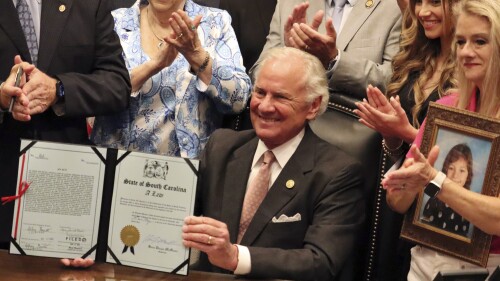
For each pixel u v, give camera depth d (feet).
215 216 11.44
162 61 13.84
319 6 15.28
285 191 11.18
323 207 11.09
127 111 14.10
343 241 10.93
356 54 14.64
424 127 10.42
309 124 13.05
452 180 10.08
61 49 12.76
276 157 11.50
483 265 10.02
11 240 9.98
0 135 12.39
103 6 13.17
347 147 12.92
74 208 9.98
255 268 10.14
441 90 12.76
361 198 11.41
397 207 10.73
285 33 13.37
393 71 13.69
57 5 12.83
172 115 14.23
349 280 12.87
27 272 9.91
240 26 15.85
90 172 9.97
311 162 11.36
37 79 12.03
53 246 10.01
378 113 11.89
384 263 12.90
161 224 9.87
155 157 9.87
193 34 13.53
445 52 13.10
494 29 9.64
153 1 14.57
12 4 12.49
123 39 14.61
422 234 10.57
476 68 9.98
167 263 9.88
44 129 12.64
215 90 13.99
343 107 13.14
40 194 9.96
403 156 12.69
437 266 10.65
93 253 10.05
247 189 11.52
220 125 14.61
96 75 12.94
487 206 9.63
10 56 12.46
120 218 9.97
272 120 11.29
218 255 9.84
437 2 12.94
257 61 14.88
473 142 10.00
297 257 10.46
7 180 12.36
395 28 14.71
